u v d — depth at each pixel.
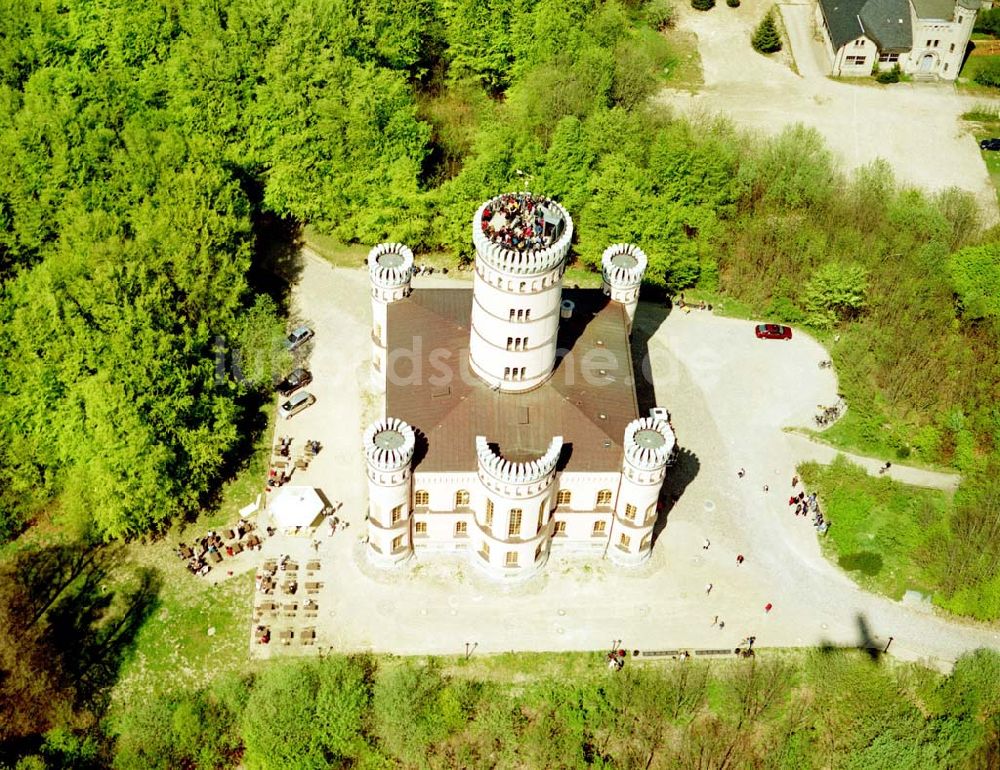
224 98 135.25
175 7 143.00
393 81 143.50
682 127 148.38
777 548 115.12
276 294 139.38
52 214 122.25
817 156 155.25
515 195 103.94
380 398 127.12
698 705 101.75
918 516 118.31
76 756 96.44
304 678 97.88
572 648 105.38
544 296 99.19
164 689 101.44
